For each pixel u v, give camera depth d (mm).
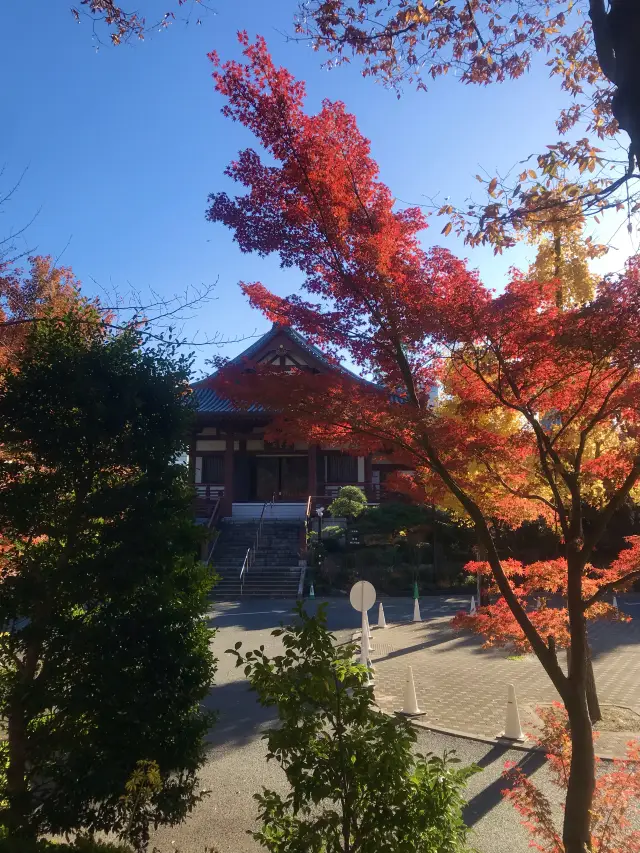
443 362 5363
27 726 4656
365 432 4781
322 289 5230
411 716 9344
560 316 4473
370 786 3166
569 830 3975
